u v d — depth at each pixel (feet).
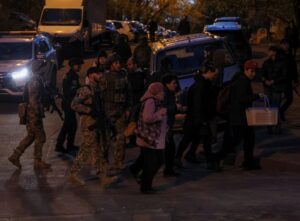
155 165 32.53
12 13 147.84
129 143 45.80
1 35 78.95
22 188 34.76
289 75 48.60
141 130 32.22
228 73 46.50
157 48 49.55
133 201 31.07
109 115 36.45
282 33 158.30
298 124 52.90
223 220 27.37
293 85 58.34
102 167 34.42
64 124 43.80
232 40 83.76
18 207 30.17
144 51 58.08
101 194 32.96
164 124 32.35
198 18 183.62
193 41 49.39
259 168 38.50
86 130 34.22
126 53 61.11
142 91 43.29
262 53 131.85
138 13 191.31
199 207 29.63
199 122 37.40
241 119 36.94
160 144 32.22
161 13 192.54
